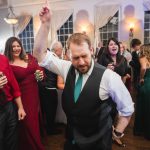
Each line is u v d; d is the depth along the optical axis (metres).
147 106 3.06
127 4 8.72
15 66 2.32
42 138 3.10
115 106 1.19
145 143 3.01
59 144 2.97
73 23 9.70
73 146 1.19
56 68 1.30
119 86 1.11
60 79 3.05
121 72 2.95
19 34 10.95
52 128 3.31
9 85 2.10
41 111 3.06
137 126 3.24
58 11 9.84
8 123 2.05
